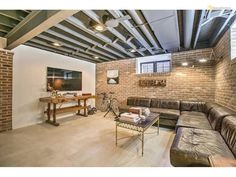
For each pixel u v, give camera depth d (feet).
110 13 7.27
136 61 17.12
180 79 14.39
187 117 10.12
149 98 15.28
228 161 4.32
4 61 10.52
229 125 6.15
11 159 6.88
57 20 6.36
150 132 10.93
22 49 12.05
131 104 15.97
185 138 6.39
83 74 18.49
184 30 8.81
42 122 13.44
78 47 13.32
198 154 4.99
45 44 12.13
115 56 17.15
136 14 7.20
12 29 8.95
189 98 13.93
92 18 7.35
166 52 14.78
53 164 6.49
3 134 10.16
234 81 8.32
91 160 6.88
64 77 15.80
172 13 7.08
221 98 10.79
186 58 13.99
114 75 18.90
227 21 7.86
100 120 14.26
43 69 13.71
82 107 15.78
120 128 11.67
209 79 12.95
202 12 6.66
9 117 11.02
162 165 6.49
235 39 8.64
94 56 16.78
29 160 6.81
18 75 11.80
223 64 10.21
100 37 10.27
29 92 12.61
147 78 16.37
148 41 12.01
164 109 13.25
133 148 8.20
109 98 19.17
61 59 15.48
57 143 8.75
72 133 10.51
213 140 6.20
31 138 9.50
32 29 7.32
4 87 10.61
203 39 12.57
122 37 10.43
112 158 7.09
